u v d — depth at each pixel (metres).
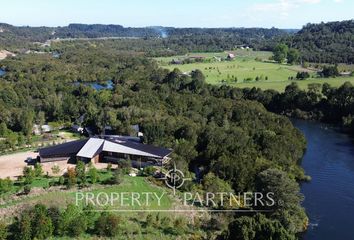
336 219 92.69
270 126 149.50
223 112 169.12
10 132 150.12
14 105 191.75
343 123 184.00
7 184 94.81
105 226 76.06
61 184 99.38
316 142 156.88
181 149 120.25
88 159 119.12
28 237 71.75
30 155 129.62
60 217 76.56
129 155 120.25
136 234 76.88
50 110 180.62
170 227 80.25
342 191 108.06
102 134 151.00
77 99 197.50
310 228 88.44
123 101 191.88
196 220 83.50
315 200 102.38
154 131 136.50
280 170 101.94
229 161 105.94
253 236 69.44
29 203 87.62
